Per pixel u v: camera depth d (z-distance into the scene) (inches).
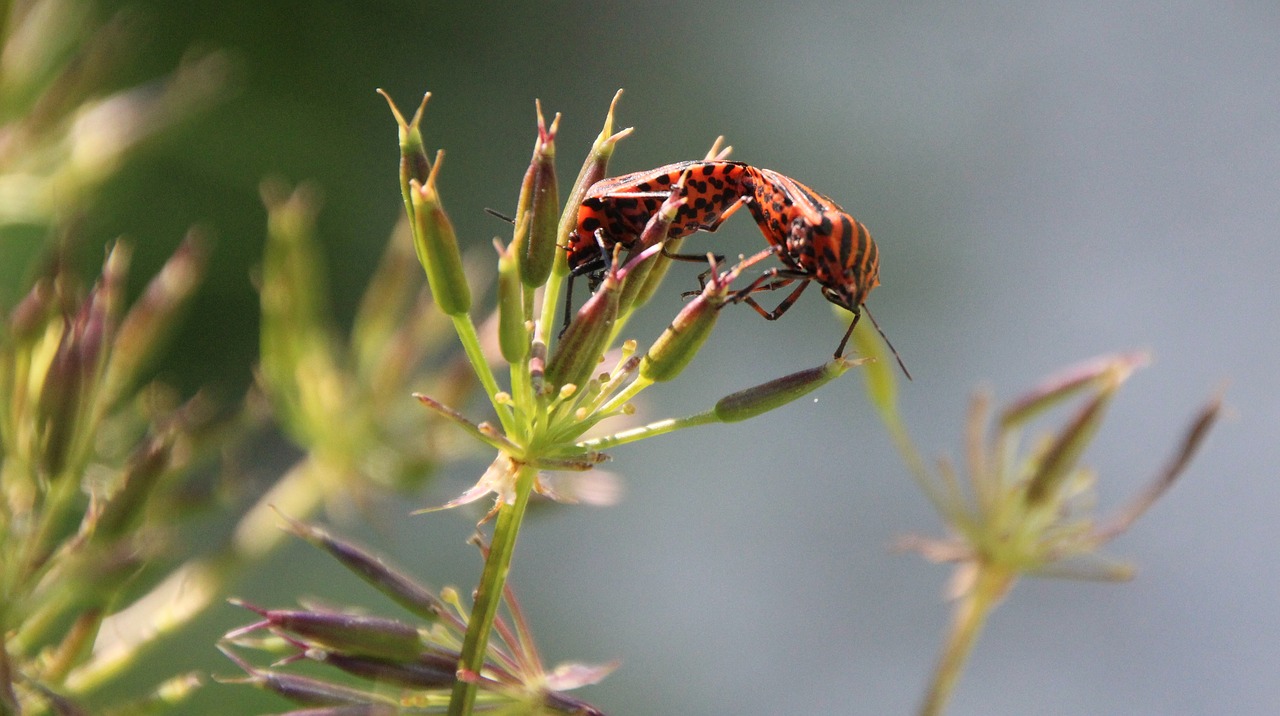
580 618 29.1
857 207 37.8
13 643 9.2
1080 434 10.0
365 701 9.1
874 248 9.2
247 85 28.8
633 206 9.2
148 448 9.2
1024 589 30.8
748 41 40.1
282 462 19.2
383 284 10.8
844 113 39.7
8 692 9.0
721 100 38.9
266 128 28.8
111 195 20.2
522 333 8.8
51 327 9.3
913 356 35.1
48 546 9.2
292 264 10.5
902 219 37.7
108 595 9.2
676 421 9.0
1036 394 10.1
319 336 10.6
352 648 9.0
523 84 36.2
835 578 31.5
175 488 9.6
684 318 8.9
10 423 9.2
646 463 32.2
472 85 34.9
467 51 35.1
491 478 8.9
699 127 38.3
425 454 10.7
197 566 10.1
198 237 9.6
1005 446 10.1
